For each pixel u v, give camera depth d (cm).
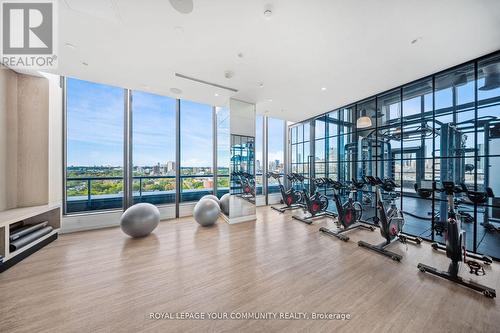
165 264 258
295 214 538
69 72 315
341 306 179
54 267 249
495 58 271
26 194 315
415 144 444
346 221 375
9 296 191
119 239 349
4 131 296
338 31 219
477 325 157
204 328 154
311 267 250
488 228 355
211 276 229
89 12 190
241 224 445
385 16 195
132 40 235
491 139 308
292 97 430
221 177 581
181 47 250
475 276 227
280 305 180
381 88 379
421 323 159
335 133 561
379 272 238
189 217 505
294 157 723
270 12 190
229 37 230
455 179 355
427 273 235
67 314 167
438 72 316
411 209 571
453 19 197
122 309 174
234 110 457
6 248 242
